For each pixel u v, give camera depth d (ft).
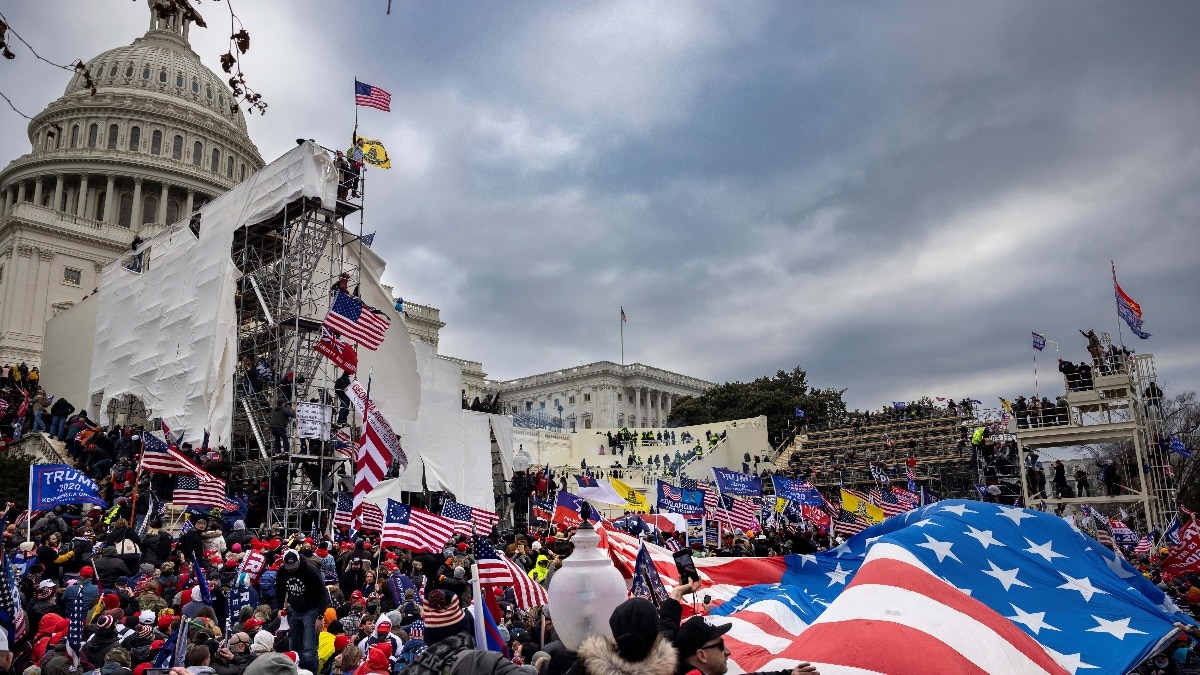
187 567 51.16
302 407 93.15
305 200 101.19
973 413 201.46
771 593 39.91
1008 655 26.73
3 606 27.89
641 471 199.21
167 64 305.12
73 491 49.60
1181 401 190.60
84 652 31.76
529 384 386.32
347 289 110.52
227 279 105.91
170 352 113.39
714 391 289.74
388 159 114.73
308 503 95.09
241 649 31.65
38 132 288.71
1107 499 111.75
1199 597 53.01
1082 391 118.93
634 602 14.51
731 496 85.66
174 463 62.39
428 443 120.67
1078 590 33.88
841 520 83.61
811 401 274.36
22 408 115.44
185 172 281.74
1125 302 122.21
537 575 51.75
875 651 26.21
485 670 14.20
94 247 242.17
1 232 237.45
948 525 36.01
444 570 48.52
